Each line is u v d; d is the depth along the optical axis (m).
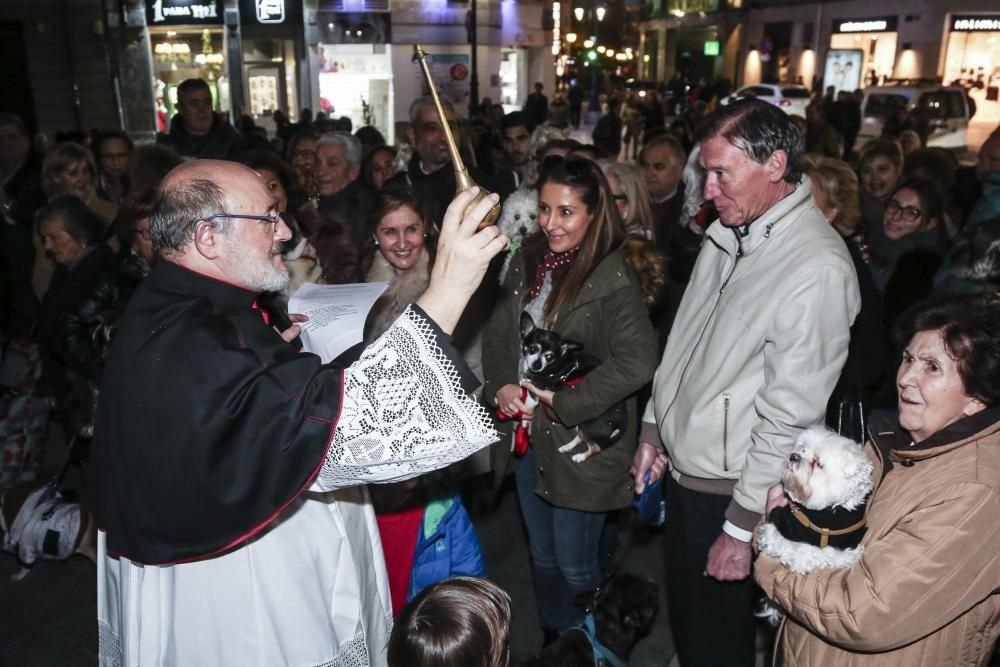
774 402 1.99
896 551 1.49
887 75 27.75
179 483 1.41
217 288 1.53
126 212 2.76
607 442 2.51
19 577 3.37
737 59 34.41
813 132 8.99
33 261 4.02
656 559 3.48
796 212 2.06
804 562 1.61
